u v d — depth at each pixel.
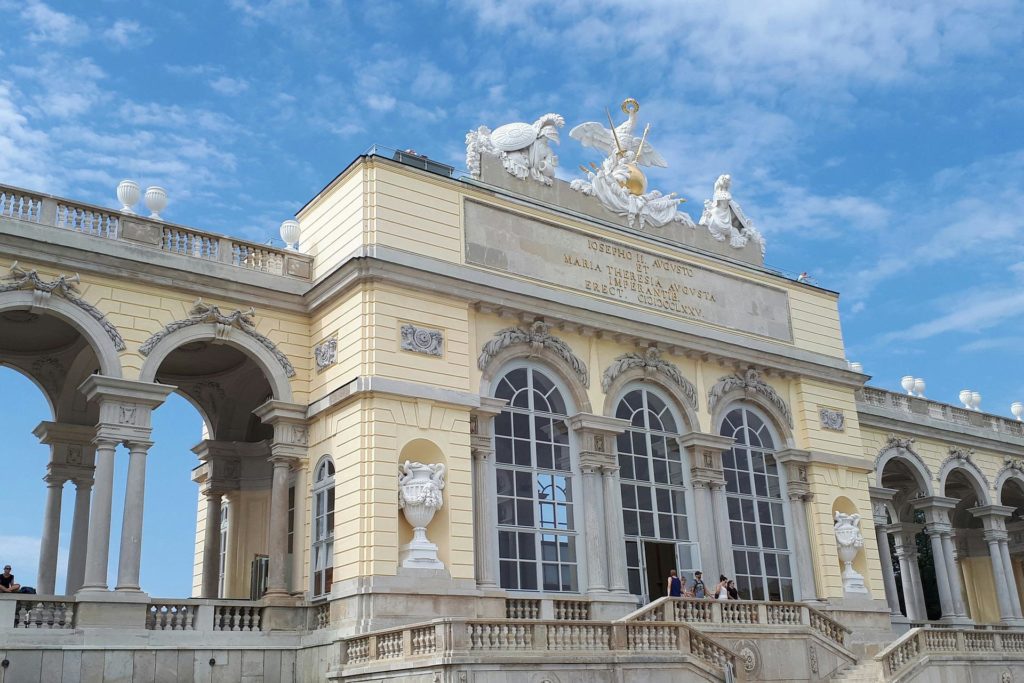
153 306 30.81
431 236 33.28
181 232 32.09
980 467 53.69
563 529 34.19
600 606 33.09
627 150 42.00
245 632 29.48
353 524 29.52
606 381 36.41
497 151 36.78
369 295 31.36
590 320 36.12
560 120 39.06
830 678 33.47
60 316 29.17
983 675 35.38
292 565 31.83
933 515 50.34
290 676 29.48
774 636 32.47
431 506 30.17
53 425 34.47
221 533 39.19
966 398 57.12
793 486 41.00
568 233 37.03
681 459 38.28
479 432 32.59
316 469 32.00
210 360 36.84
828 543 40.88
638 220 40.22
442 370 32.06
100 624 27.27
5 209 29.09
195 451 39.03
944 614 48.94
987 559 59.34
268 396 38.59
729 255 43.25
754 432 41.09
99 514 28.36
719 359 40.03
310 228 35.41
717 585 36.88
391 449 30.22
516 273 34.97
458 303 33.16
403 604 28.94
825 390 43.56
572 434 35.44
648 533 36.19
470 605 30.28
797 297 44.31
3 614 26.09
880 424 49.53
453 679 23.31
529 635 25.39
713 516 37.88
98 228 30.52
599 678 25.75
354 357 31.12
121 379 29.41
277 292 33.06
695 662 27.75
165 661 27.56
